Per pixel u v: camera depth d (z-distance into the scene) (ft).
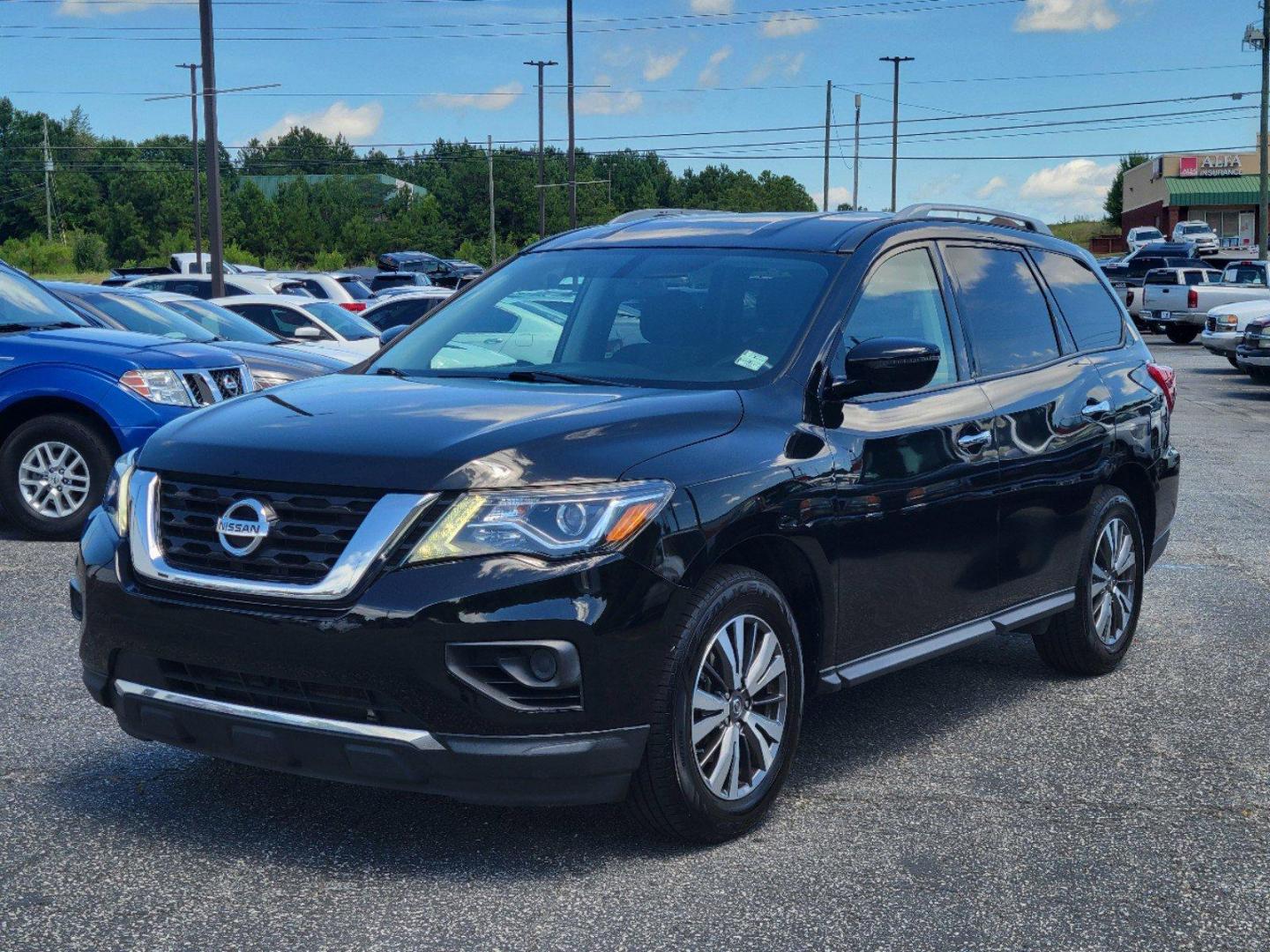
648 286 15.76
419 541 11.59
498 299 16.51
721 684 12.87
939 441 15.55
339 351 42.70
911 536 15.11
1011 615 17.31
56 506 28.71
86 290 38.37
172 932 11.14
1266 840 13.56
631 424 12.80
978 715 17.74
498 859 12.68
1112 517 19.34
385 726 11.57
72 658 19.31
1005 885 12.35
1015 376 17.47
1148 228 245.45
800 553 13.75
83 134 565.94
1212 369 85.81
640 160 604.90
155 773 14.84
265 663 11.72
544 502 11.81
